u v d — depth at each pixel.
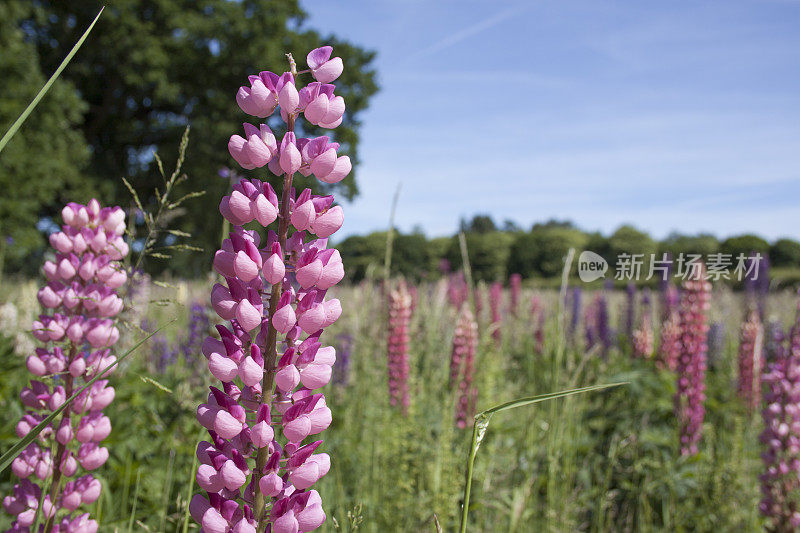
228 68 29.80
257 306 1.41
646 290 9.59
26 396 2.04
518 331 9.02
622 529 4.49
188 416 3.77
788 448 4.37
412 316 6.53
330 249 1.45
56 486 2.03
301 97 1.41
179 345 4.93
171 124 29.91
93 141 30.84
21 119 1.25
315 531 2.93
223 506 1.37
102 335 2.07
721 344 8.92
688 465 5.27
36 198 22.59
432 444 4.42
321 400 1.45
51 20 27.14
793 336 4.47
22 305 6.00
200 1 30.11
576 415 4.93
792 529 4.29
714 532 4.59
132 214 2.13
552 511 3.88
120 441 3.56
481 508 3.95
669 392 6.55
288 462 1.42
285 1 31.70
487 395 5.21
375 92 34.88
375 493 3.96
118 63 28.44
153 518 3.21
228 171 2.46
